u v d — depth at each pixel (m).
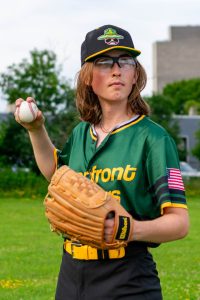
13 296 7.93
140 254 3.48
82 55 3.74
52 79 30.27
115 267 3.45
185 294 7.98
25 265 10.42
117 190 3.49
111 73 3.58
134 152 3.50
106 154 3.57
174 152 3.48
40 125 3.80
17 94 30.78
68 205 3.19
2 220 18.00
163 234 3.24
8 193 27.38
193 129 48.56
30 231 15.39
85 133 3.78
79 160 3.70
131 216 3.25
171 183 3.39
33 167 31.11
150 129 3.53
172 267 10.32
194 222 17.80
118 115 3.66
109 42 3.56
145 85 3.71
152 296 3.47
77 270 3.54
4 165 30.77
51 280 9.15
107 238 3.17
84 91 3.77
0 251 12.00
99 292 3.47
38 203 24.22
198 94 79.94
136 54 3.62
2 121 30.83
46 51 31.05
